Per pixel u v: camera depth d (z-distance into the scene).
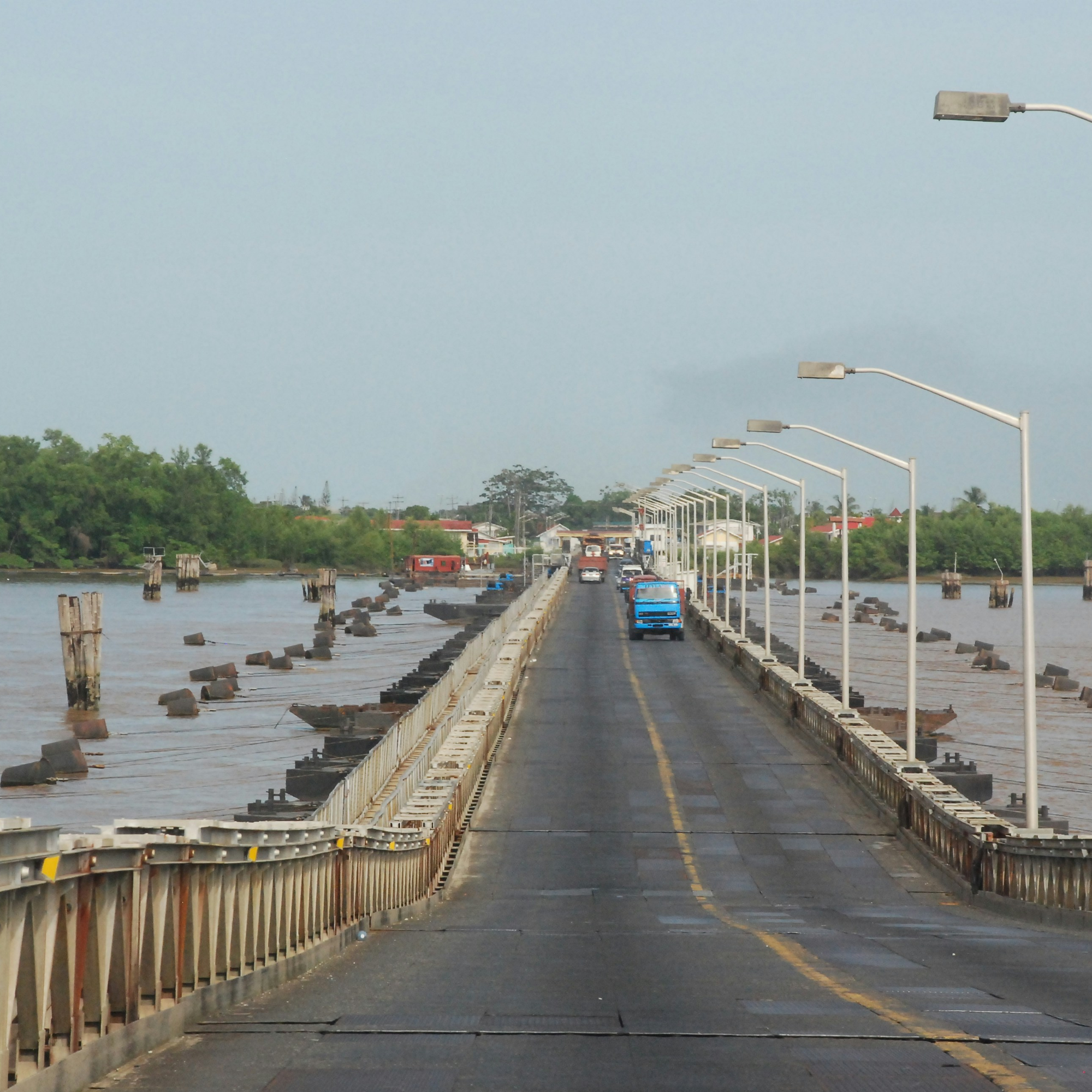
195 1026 32.47
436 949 53.78
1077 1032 32.22
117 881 28.17
